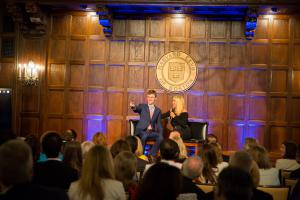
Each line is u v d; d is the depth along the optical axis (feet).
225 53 25.90
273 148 25.53
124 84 26.27
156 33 26.20
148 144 23.98
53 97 26.40
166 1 23.48
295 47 25.36
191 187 9.19
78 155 11.44
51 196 6.29
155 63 26.20
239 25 25.82
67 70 26.37
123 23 26.22
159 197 6.45
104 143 15.39
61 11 26.21
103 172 8.70
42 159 13.71
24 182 6.22
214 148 12.58
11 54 26.35
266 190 10.63
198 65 25.99
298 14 25.22
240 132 25.79
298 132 25.34
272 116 25.54
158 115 24.12
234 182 5.70
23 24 25.76
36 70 26.00
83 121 26.35
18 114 26.16
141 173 13.02
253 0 22.94
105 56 26.30
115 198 8.62
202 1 23.29
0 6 26.35
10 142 6.25
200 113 25.95
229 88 25.84
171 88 26.00
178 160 13.33
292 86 25.38
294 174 13.34
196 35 26.04
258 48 25.67
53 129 26.37
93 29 26.25
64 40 26.32
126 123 26.22
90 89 26.37
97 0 23.58
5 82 26.20
